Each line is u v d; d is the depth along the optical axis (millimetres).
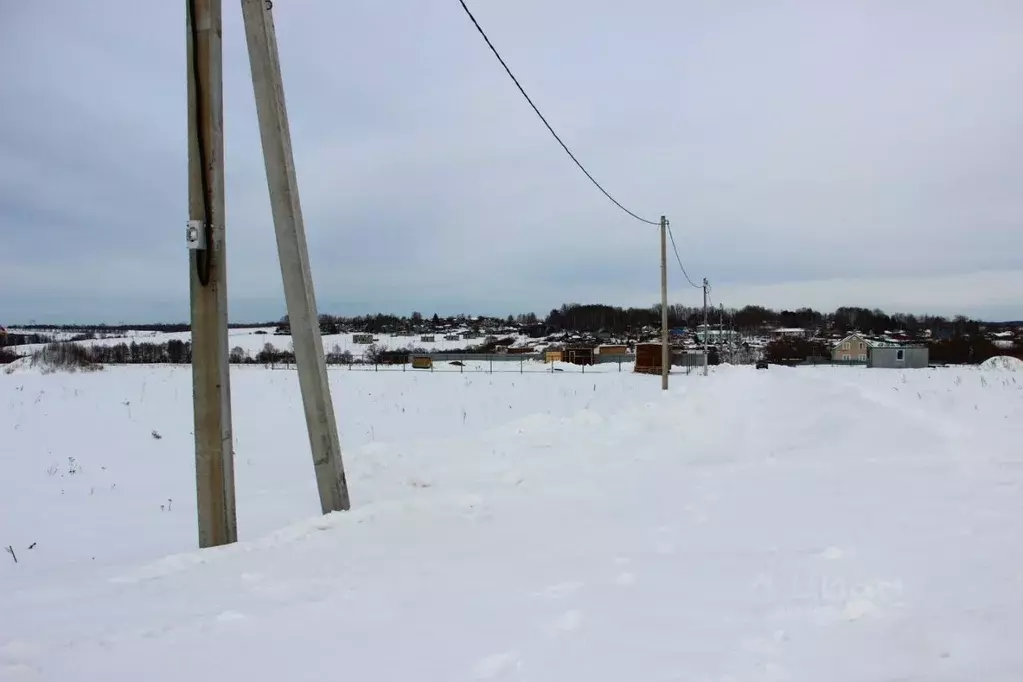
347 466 8922
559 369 46219
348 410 20750
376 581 3996
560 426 11039
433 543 4969
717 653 2648
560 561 4258
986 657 2451
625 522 5367
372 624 3213
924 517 4797
